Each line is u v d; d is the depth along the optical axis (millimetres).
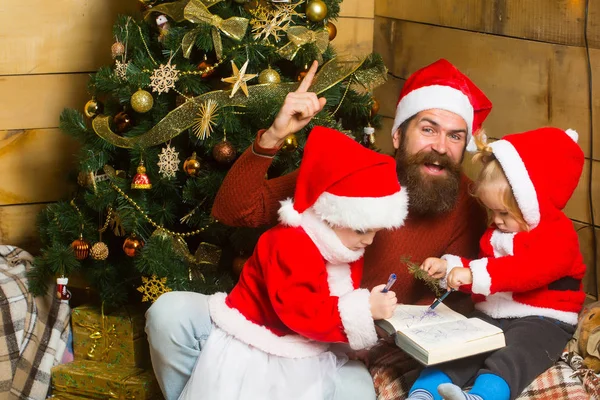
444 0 2969
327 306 1911
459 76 2252
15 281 2570
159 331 2016
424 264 2098
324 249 1955
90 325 2566
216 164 2459
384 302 1910
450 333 1898
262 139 2027
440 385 1814
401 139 2266
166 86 2350
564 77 2562
